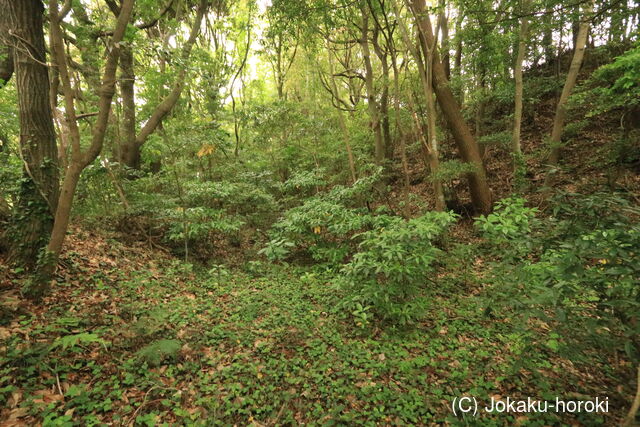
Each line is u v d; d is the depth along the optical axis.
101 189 7.26
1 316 3.54
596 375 3.44
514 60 10.13
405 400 3.25
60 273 4.79
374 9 8.31
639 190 7.58
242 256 7.92
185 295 5.43
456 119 9.12
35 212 4.57
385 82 8.78
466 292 5.92
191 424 2.78
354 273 4.61
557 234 2.67
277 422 2.94
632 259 2.25
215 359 3.76
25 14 4.41
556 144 8.64
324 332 4.53
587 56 12.62
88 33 6.95
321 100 12.37
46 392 2.80
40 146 4.63
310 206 7.60
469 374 3.66
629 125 8.02
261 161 10.90
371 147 11.32
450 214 5.10
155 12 8.79
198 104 9.67
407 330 4.61
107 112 4.06
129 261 6.14
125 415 2.82
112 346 3.60
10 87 8.18
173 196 8.20
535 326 4.31
